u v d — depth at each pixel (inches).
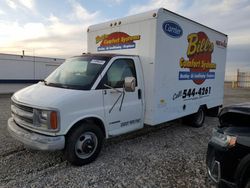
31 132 165.5
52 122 155.9
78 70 200.5
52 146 156.2
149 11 215.9
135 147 219.6
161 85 223.9
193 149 217.2
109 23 249.1
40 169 169.0
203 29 283.1
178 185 149.1
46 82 199.9
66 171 166.4
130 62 211.8
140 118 219.1
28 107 165.9
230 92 983.0
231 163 112.5
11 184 147.4
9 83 780.0
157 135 261.7
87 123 177.0
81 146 172.7
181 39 245.1
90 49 273.6
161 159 191.5
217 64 324.8
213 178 122.0
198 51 277.3
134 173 165.2
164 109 231.5
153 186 147.6
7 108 430.6
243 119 116.6
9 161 181.8
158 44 214.7
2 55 754.2
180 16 240.5
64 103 160.4
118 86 197.9
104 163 181.3
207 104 310.8
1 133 254.4
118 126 200.1
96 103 180.2
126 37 232.8
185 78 258.8
